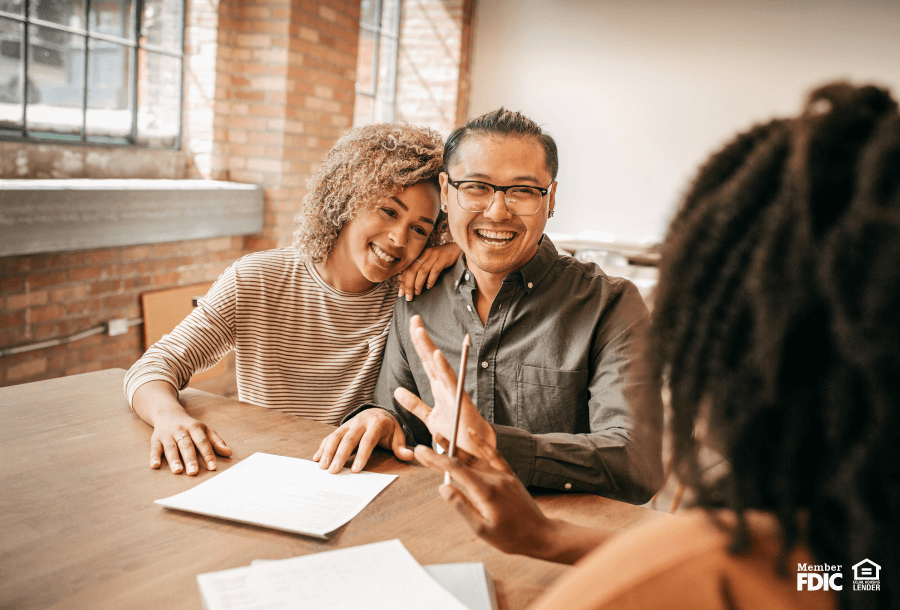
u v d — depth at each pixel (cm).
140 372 131
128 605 73
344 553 78
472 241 135
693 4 527
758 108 522
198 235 340
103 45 333
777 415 40
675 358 45
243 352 153
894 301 34
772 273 38
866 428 36
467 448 78
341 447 111
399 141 144
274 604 68
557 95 568
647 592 40
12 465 104
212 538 88
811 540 39
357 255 145
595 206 567
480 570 80
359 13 442
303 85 397
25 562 79
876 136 37
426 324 148
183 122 388
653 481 117
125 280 317
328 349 155
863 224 35
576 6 555
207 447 111
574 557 75
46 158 305
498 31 575
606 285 140
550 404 138
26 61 296
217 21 375
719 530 40
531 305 139
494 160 128
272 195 392
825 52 504
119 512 93
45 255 278
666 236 47
